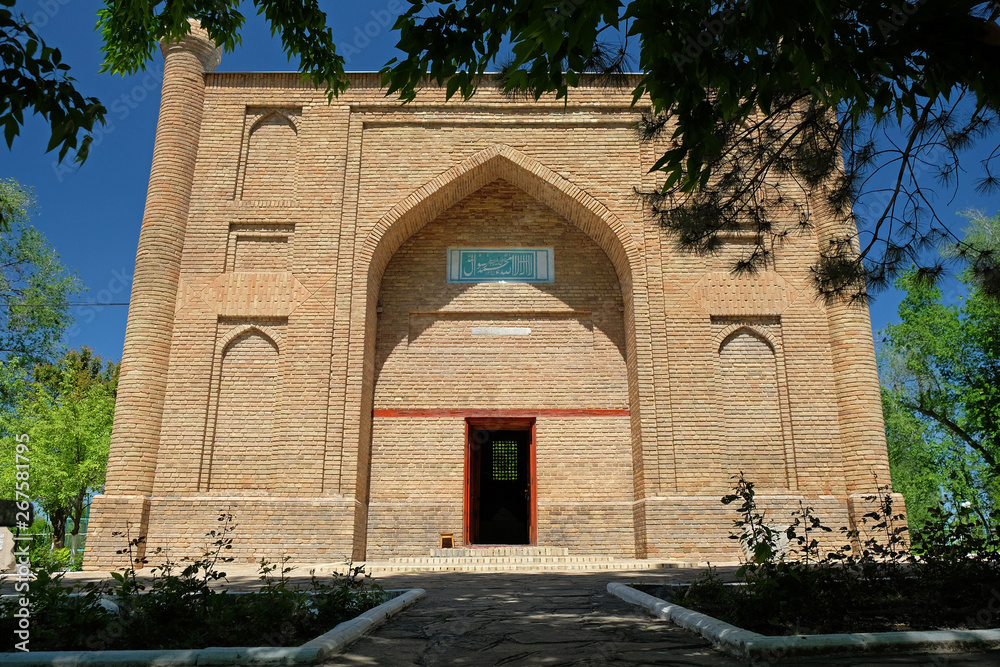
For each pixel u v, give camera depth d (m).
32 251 16.50
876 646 3.41
